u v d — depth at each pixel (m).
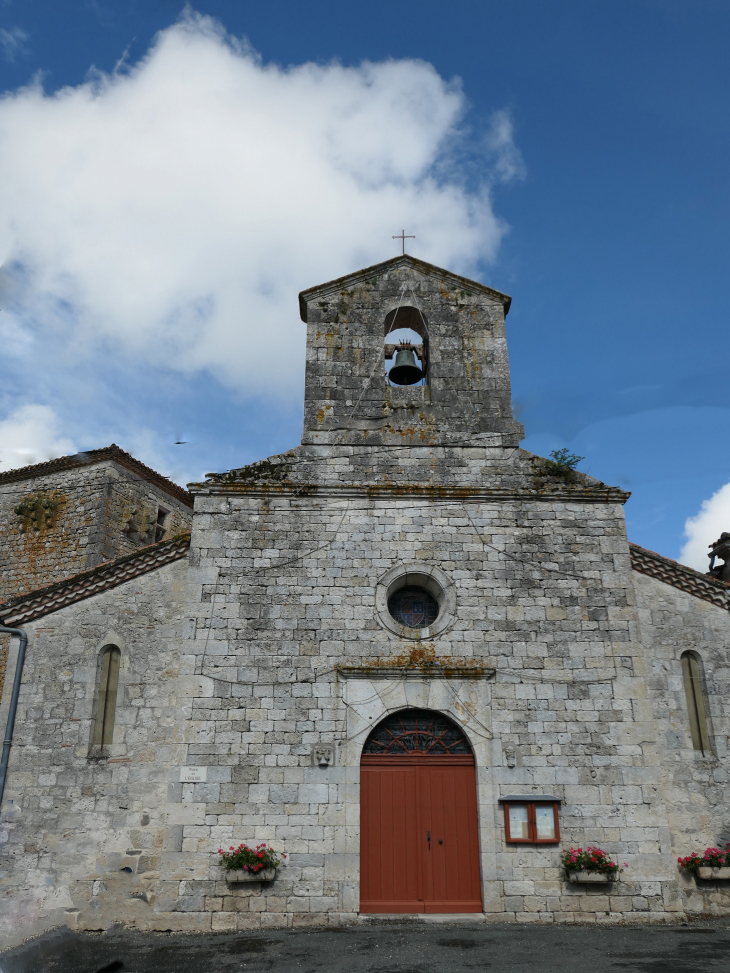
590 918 11.10
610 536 13.25
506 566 12.95
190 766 11.58
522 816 11.59
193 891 11.04
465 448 13.86
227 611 12.45
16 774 12.17
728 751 12.57
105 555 21.20
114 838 11.79
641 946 9.71
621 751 11.95
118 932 10.97
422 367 15.53
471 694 12.15
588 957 9.14
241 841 11.26
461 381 14.37
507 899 11.17
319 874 11.16
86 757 12.25
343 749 11.76
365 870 11.47
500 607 12.69
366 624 12.46
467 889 11.43
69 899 11.39
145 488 23.36
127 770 12.17
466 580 12.83
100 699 12.66
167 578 13.34
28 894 11.42
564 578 12.94
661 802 11.71
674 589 13.45
